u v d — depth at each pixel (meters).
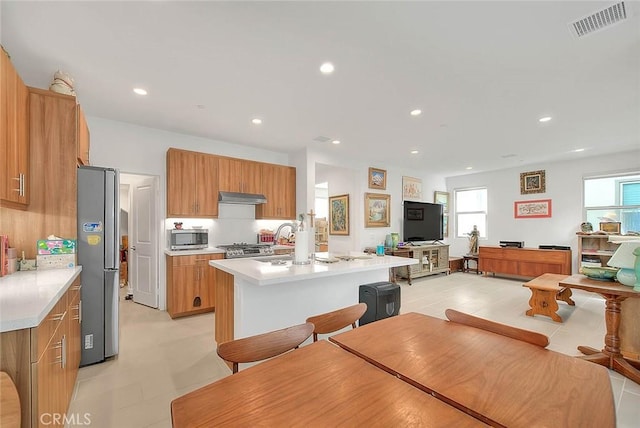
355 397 0.85
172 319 3.67
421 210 6.59
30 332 1.16
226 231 4.66
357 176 5.93
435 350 1.17
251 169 4.65
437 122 3.65
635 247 2.31
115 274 2.59
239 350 1.16
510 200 6.61
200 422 0.74
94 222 2.50
